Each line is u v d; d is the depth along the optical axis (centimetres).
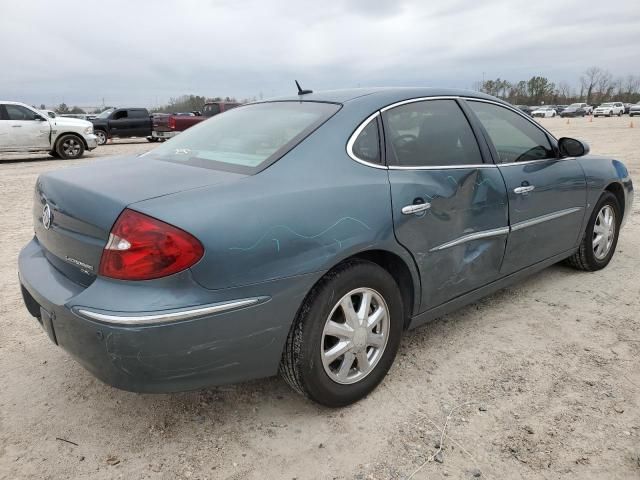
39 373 300
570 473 219
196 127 338
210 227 209
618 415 256
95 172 262
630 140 1939
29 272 257
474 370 299
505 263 347
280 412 264
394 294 274
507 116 368
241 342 221
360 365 266
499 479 216
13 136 1471
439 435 244
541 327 352
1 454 233
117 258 205
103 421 257
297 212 231
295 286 229
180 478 220
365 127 275
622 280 435
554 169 379
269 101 329
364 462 227
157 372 208
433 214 285
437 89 328
